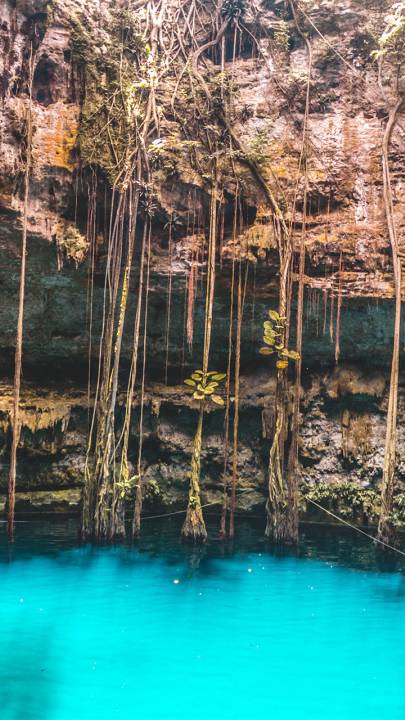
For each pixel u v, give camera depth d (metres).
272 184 11.11
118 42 10.74
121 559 9.35
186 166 10.85
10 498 9.65
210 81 11.27
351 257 11.05
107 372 9.88
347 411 12.16
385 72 11.41
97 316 11.86
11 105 9.75
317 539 10.84
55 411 11.69
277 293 11.39
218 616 7.54
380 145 11.24
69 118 10.34
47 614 7.45
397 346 10.13
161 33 11.05
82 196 10.57
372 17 11.48
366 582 8.75
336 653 6.68
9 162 9.73
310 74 11.28
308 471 12.22
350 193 11.22
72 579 8.52
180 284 11.34
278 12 11.72
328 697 5.80
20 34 9.90
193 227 11.05
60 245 10.45
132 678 6.07
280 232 10.83
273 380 12.43
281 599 8.09
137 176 10.23
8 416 11.28
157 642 6.84
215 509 12.25
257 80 11.55
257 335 12.27
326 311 11.55
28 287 11.27
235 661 6.46
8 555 9.30
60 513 11.66
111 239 9.95
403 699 5.79
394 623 7.44
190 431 12.46
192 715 5.45
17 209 9.98
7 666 6.25
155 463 12.39
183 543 10.17
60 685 5.91
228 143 11.12
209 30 11.56
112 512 9.79
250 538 10.68
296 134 11.41
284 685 6.00
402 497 11.62
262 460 12.44
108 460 9.84
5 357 11.84
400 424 11.86
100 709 5.50
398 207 11.12
